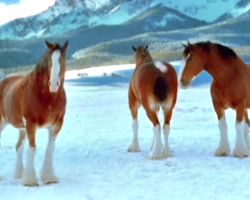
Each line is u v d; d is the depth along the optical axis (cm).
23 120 1059
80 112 2303
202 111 2189
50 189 1011
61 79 1016
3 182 1065
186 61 1188
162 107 1210
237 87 1173
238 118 1182
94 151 1304
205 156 1203
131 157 1223
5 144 1432
